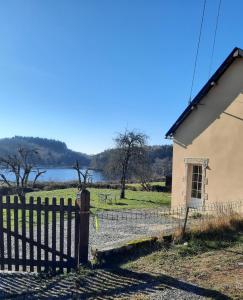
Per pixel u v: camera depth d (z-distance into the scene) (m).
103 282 6.60
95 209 18.61
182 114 16.44
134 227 12.38
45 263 7.38
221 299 5.77
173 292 6.08
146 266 7.42
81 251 7.41
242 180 14.24
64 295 6.10
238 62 14.61
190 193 16.36
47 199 7.38
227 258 7.98
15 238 7.39
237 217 10.91
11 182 26.20
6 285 6.60
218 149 15.17
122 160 29.72
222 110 15.09
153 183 35.19
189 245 8.77
